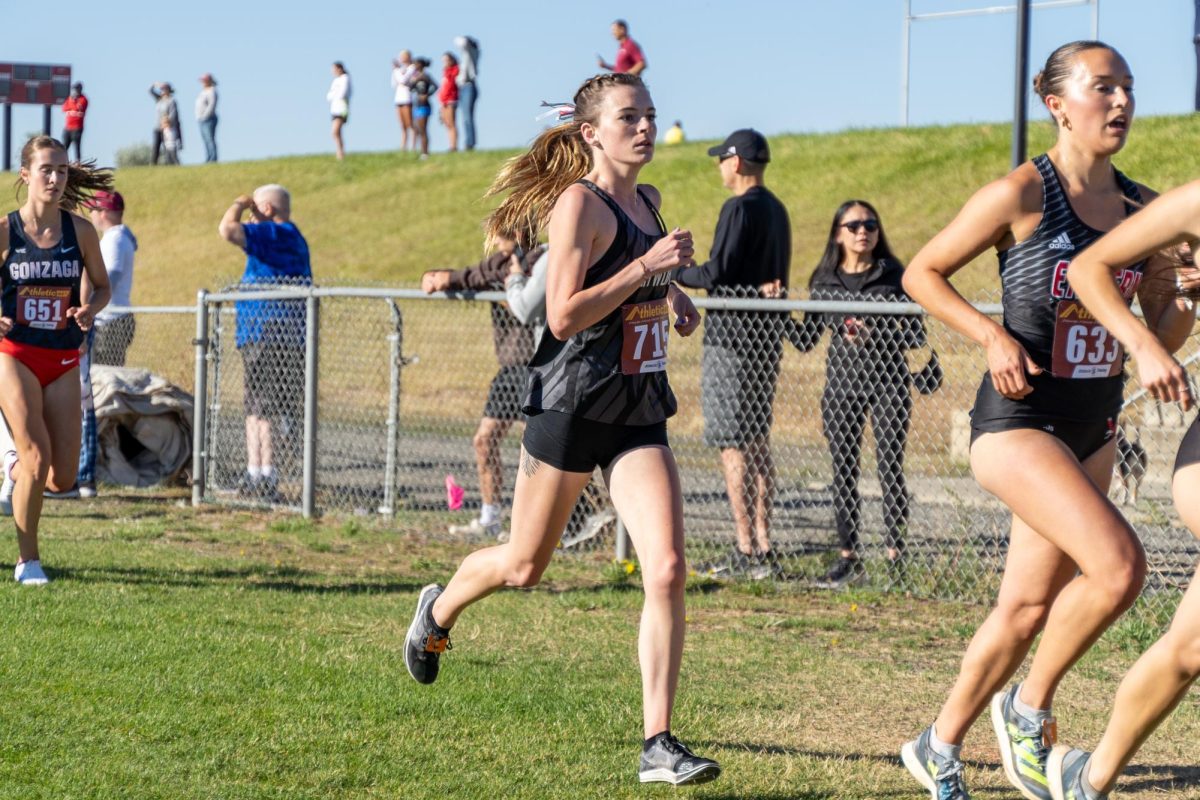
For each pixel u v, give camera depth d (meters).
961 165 36.06
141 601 9.19
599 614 9.48
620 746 6.35
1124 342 4.59
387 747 6.16
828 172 38.12
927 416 18.22
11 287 9.37
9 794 5.29
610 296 5.45
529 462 5.88
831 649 8.62
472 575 6.24
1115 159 32.22
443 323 27.73
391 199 45.69
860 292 10.33
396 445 13.76
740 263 10.71
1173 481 4.85
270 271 14.88
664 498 5.66
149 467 16.52
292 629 8.55
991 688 5.36
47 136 9.43
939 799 5.47
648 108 5.78
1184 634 4.62
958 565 10.66
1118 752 4.93
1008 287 5.22
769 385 10.83
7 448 12.38
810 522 13.52
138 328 32.09
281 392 14.70
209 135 55.59
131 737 6.11
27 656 7.44
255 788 5.50
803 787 5.83
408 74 51.28
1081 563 4.94
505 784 5.70
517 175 6.19
